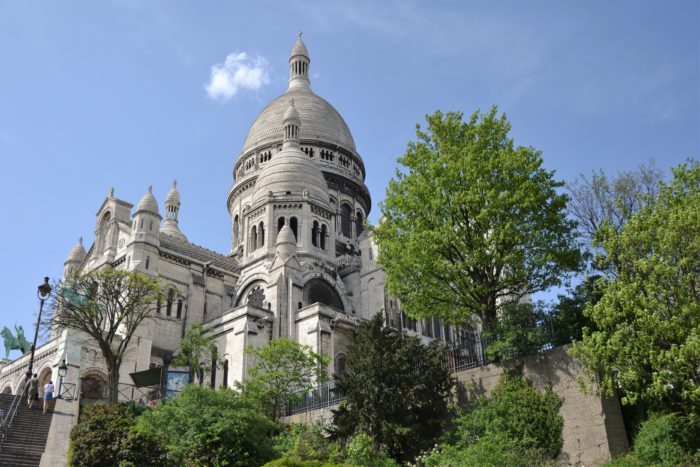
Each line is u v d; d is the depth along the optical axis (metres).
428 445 36.25
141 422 35.91
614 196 46.62
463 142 42.81
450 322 43.97
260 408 45.06
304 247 80.62
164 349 68.69
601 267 35.31
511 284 40.88
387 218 43.94
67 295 54.50
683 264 30.67
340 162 108.69
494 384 37.78
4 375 74.12
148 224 73.06
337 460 35.22
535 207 39.41
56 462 34.97
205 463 33.75
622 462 30.38
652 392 29.98
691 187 35.59
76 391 55.41
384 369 37.50
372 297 80.00
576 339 39.06
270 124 111.38
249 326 65.06
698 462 28.81
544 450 33.16
